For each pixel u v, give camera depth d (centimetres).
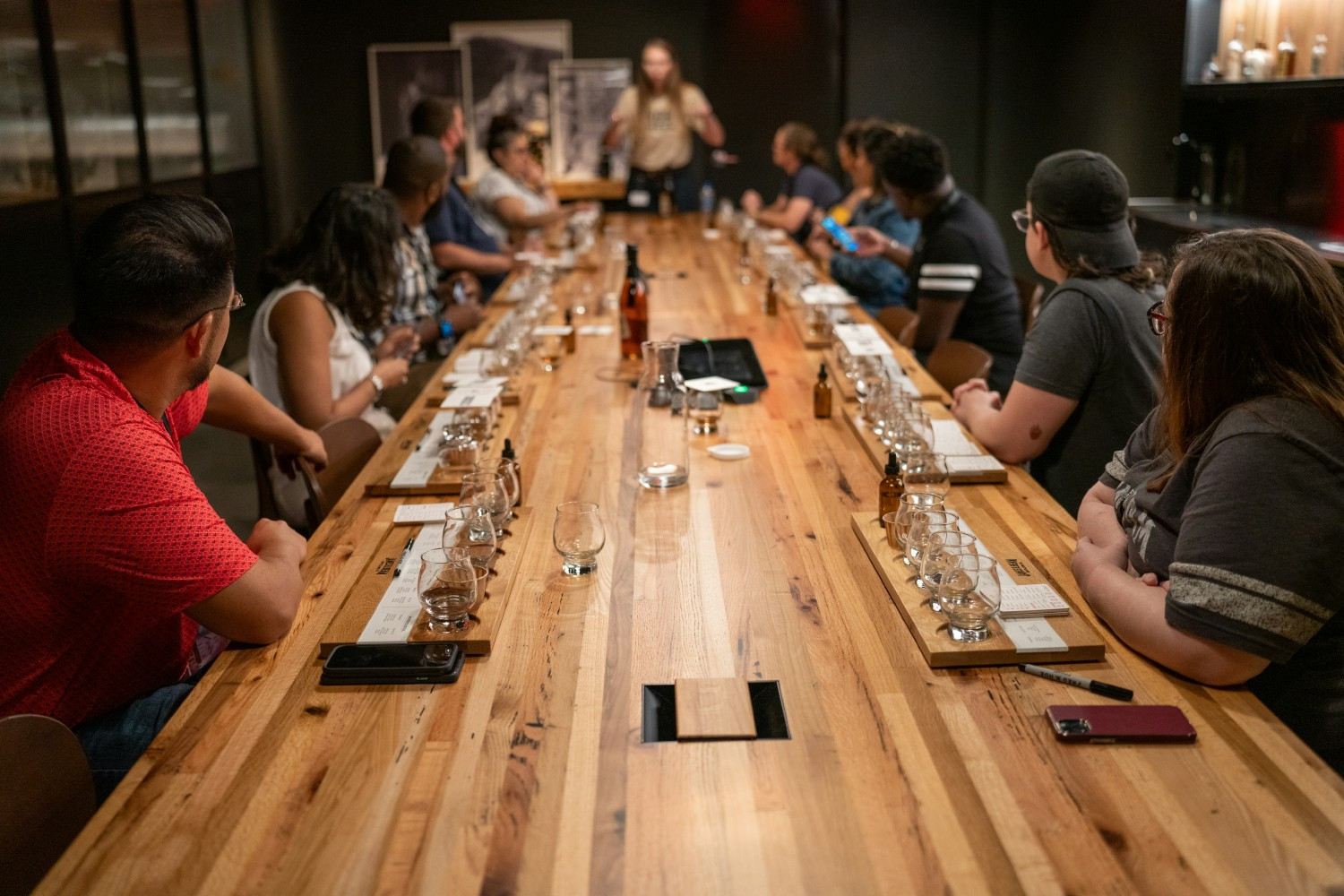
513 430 281
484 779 139
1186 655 156
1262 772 138
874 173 558
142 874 123
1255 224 480
